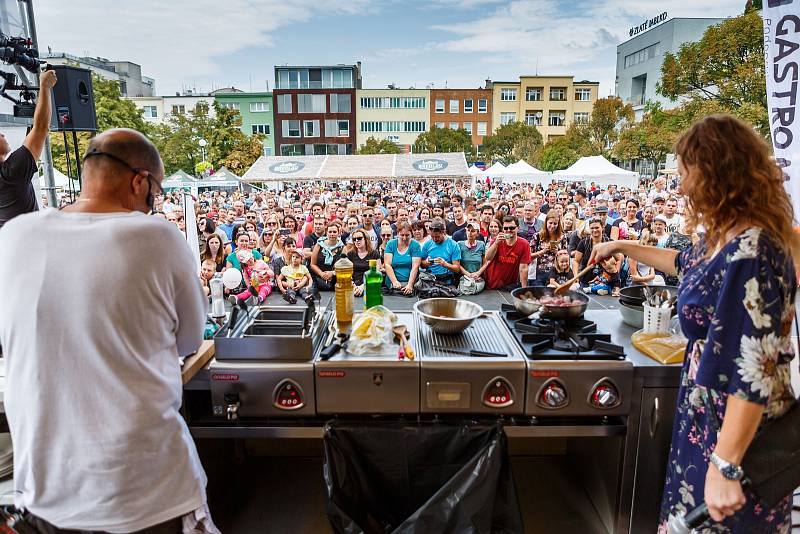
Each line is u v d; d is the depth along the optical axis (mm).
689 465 1206
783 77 2230
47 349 992
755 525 1092
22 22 2816
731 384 1011
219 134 25688
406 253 3830
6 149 2092
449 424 1575
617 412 1603
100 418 1013
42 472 1048
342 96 41406
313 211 7219
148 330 1038
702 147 1075
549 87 43438
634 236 5797
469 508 1456
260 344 1582
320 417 1676
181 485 1129
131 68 48781
